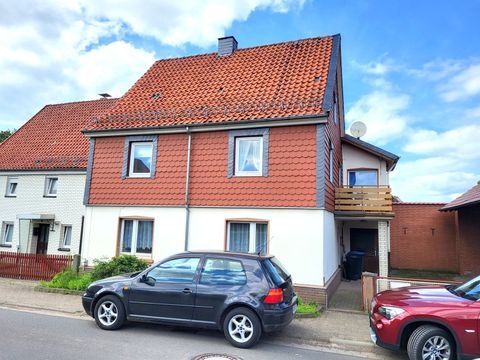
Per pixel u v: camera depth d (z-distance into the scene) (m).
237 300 6.64
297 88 12.56
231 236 12.08
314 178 11.12
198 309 6.87
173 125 12.84
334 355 6.48
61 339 6.65
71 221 19.00
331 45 14.23
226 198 12.09
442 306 5.79
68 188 19.36
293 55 14.46
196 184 12.57
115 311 7.39
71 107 23.64
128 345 6.41
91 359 5.64
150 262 12.62
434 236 18.66
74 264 13.38
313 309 9.36
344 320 8.79
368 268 17.20
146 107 14.50
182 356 5.93
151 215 13.04
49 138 21.64
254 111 12.19
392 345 5.96
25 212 20.06
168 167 13.07
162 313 7.09
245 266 6.96
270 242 11.34
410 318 5.85
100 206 13.81
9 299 10.27
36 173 20.09
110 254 13.38
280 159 11.59
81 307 9.48
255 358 6.04
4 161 21.11
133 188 13.44
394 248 19.02
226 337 6.66
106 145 14.13
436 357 5.68
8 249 20.23
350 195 13.34
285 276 7.43
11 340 6.50
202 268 7.15
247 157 12.26
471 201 12.78
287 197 11.34
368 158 17.45
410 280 9.23
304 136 11.40
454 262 18.23
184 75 15.81
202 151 12.69
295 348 6.77
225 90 13.88
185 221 12.52
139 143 13.84
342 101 17.17
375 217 13.02
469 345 5.48
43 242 20.03
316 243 10.85
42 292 11.44
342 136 17.11
